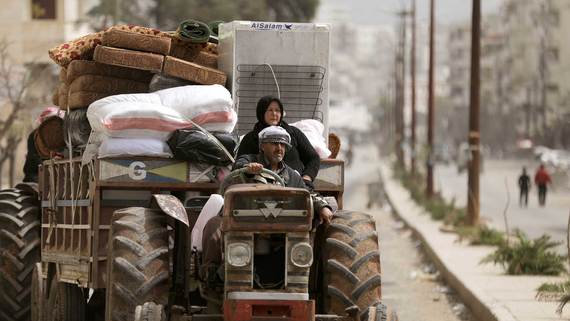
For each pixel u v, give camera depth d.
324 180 20.83
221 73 22.34
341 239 18.45
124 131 19.86
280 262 17.70
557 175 128.75
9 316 26.12
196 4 113.75
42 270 25.69
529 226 73.12
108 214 20.14
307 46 23.47
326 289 18.50
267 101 19.78
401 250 56.19
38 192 26.30
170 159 20.06
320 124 22.41
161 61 21.78
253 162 18.94
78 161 21.94
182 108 20.28
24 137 73.94
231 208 17.20
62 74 23.94
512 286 33.84
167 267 18.06
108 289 18.62
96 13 110.25
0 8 104.19
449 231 59.78
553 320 26.45
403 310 33.06
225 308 17.19
